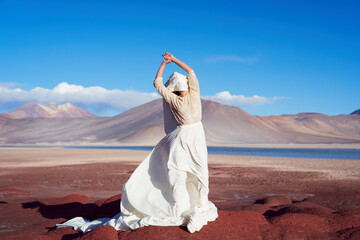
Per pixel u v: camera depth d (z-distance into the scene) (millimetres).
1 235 4539
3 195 9250
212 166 21484
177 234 3324
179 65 3752
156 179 3760
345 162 25281
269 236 3451
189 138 3539
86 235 3396
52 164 23328
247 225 3596
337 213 4066
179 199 3541
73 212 5605
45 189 10984
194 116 3598
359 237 3328
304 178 14383
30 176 15250
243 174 16062
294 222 3668
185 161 3562
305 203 6219
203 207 3611
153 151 3832
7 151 49875
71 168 19766
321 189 10938
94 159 29719
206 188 3584
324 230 3582
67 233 4004
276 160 28281
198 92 3678
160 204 3609
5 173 16750
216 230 3426
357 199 7887
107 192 10242
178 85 3680
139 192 3725
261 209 5715
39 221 5223
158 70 3777
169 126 3805
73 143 156625
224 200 8359
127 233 3426
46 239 3688
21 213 5746
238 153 49562
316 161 26656
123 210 3783
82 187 11508
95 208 5828
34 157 33000
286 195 9656
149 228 3398
